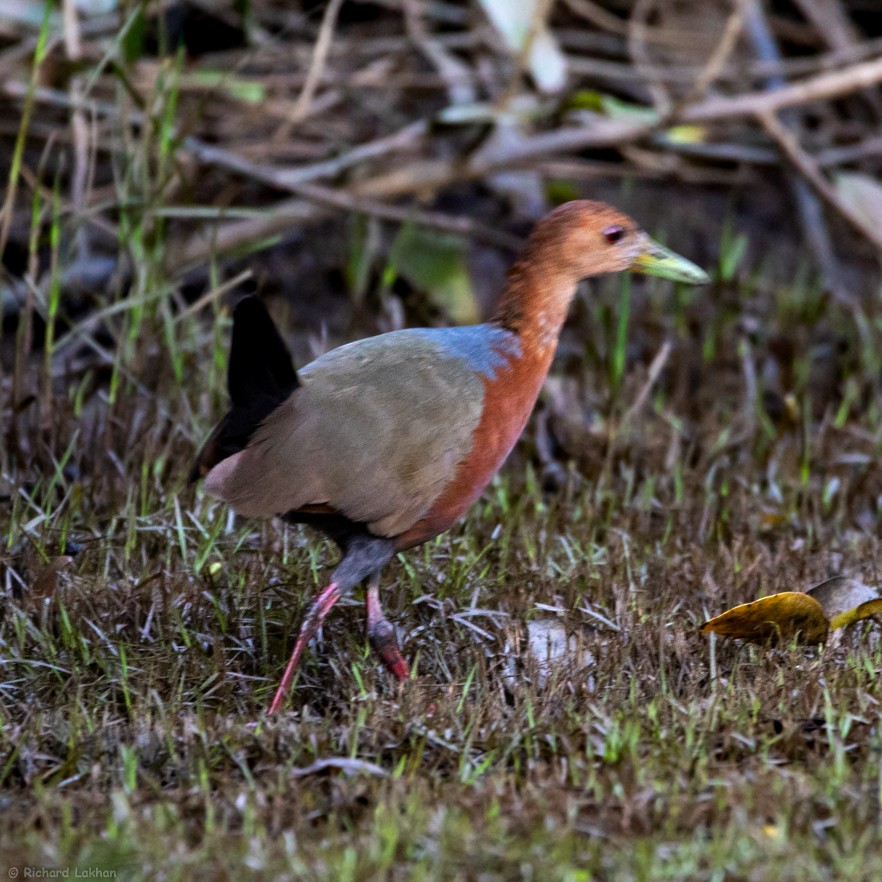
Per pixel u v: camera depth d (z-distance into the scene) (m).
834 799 6.42
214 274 11.48
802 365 13.38
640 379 12.73
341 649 8.44
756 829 6.19
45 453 10.45
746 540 10.12
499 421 8.13
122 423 10.80
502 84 17.55
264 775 6.83
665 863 5.98
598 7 19.56
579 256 8.49
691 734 6.95
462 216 17.14
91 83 11.80
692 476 11.15
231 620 8.45
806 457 11.28
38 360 13.30
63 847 5.97
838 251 17.88
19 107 15.47
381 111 17.53
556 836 6.12
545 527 10.02
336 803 6.45
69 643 8.05
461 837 6.00
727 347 13.77
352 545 7.91
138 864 5.81
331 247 16.14
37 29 14.09
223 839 6.05
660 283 15.07
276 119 17.09
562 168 15.52
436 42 17.03
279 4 18.64
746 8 16.89
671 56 18.95
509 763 7.07
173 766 6.91
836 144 19.25
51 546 9.09
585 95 13.55
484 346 8.25
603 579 8.98
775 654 8.16
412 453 7.72
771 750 7.05
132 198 12.02
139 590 8.58
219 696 7.76
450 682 7.83
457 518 8.19
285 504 7.58
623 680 7.96
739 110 14.76
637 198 17.73
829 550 9.98
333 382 7.76
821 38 19.62
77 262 13.91
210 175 16.11
